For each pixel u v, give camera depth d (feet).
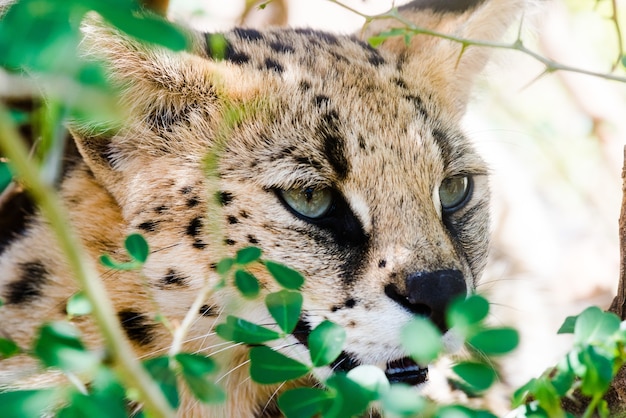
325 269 20.95
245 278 16.29
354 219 21.15
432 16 27.20
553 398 15.60
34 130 19.90
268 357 14.88
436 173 22.38
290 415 14.49
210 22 33.71
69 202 22.45
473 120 39.19
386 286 20.31
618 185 40.86
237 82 22.13
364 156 21.39
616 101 42.16
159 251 21.42
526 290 31.07
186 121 22.06
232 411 23.26
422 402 13.74
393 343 20.20
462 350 22.93
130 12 9.98
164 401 12.52
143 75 20.92
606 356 15.28
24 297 22.72
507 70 28.71
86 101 11.14
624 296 19.95
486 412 14.38
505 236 37.99
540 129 41.37
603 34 42.57
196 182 21.48
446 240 21.13
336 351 14.79
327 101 22.20
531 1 27.73
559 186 42.60
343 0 39.09
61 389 13.24
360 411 13.83
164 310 21.70
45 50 9.95
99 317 11.37
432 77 24.88
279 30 27.09
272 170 21.38
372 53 25.36
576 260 38.01
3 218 24.09
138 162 21.84
